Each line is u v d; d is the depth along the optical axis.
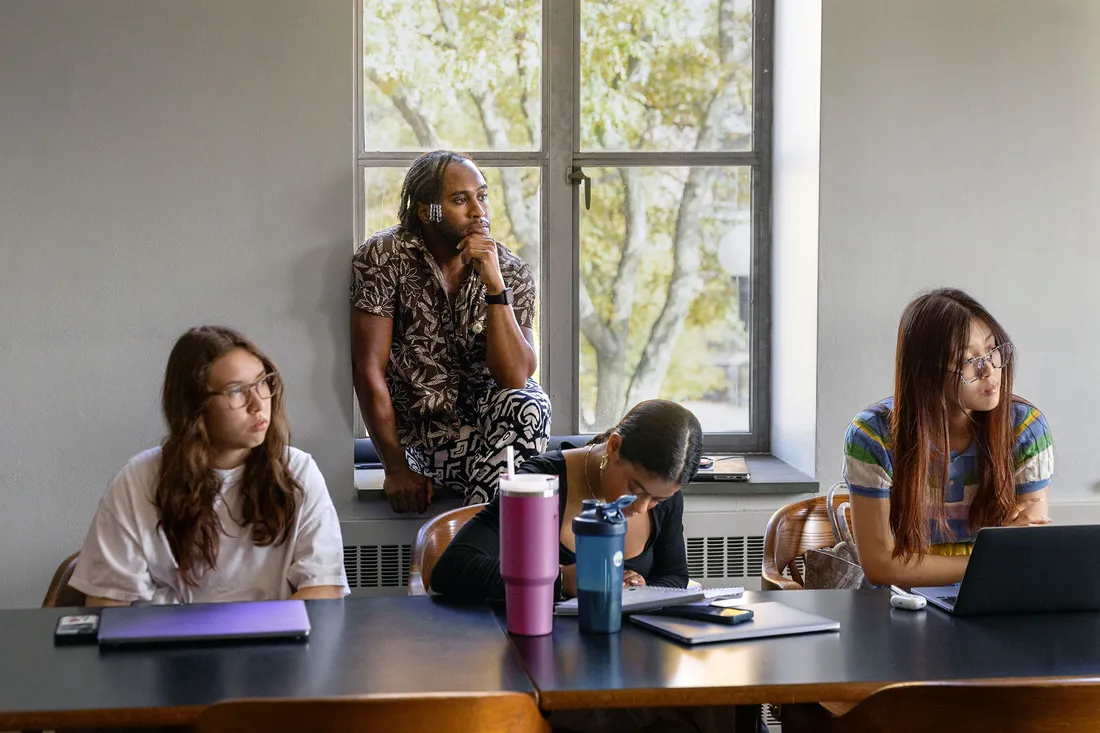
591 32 3.33
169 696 1.31
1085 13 3.09
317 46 2.85
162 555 1.90
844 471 2.23
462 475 2.89
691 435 1.81
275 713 1.19
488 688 1.34
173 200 2.84
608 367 3.40
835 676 1.40
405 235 2.88
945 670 1.43
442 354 2.90
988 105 3.07
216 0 2.83
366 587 2.90
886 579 2.14
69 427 2.83
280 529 1.92
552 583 1.57
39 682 1.35
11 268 2.80
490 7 3.27
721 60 3.38
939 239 3.07
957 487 2.19
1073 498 3.15
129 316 2.84
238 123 2.85
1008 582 1.67
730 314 3.43
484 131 3.30
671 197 3.39
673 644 1.53
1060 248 3.11
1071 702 1.27
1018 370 3.12
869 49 3.02
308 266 2.88
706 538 3.02
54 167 2.80
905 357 2.14
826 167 3.03
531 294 2.98
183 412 1.86
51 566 2.84
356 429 3.35
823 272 3.04
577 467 1.99
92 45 2.80
